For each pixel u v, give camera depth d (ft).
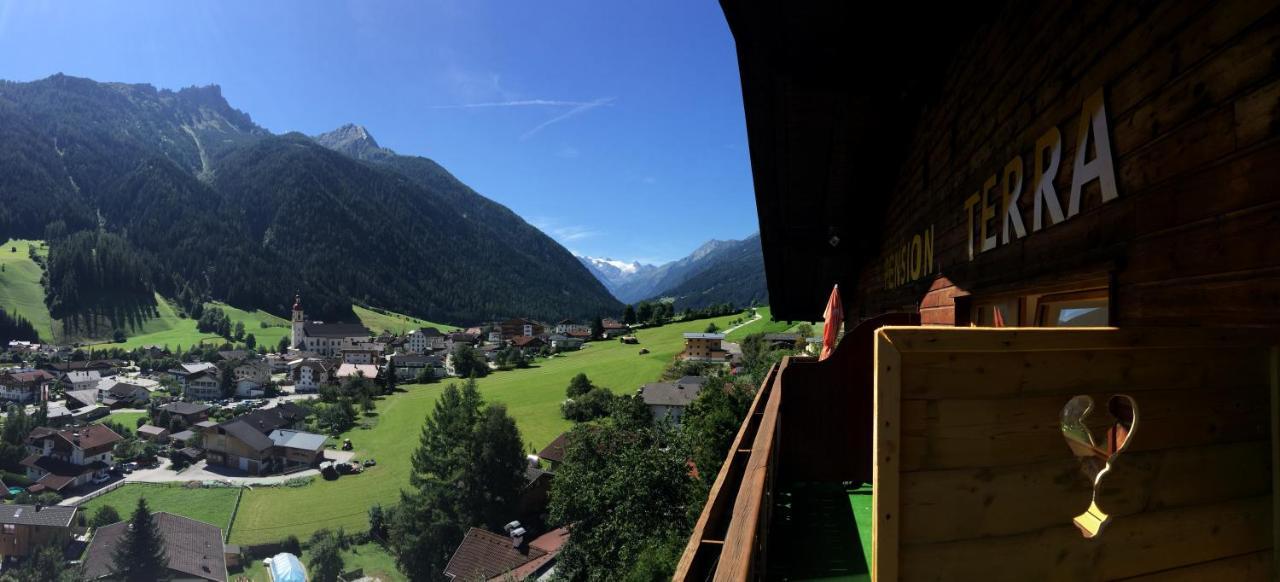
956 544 4.19
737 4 12.30
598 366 290.15
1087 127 8.16
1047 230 9.43
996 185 11.90
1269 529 4.94
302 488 171.01
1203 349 4.74
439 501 134.00
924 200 17.88
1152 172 6.63
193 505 164.66
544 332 520.01
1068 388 4.43
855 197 25.23
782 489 15.99
